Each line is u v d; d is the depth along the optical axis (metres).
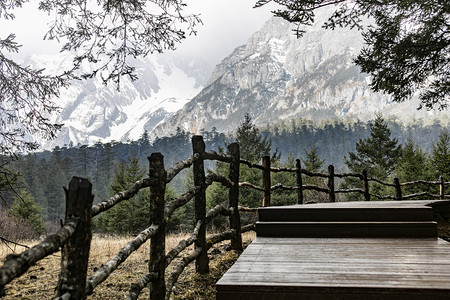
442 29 8.54
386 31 8.73
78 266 1.96
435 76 9.38
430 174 23.81
